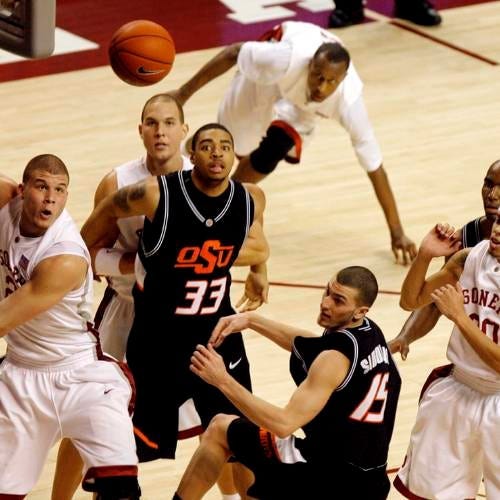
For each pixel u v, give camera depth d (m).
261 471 15.41
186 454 19.73
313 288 25.59
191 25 41.25
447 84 36.88
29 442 15.84
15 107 34.81
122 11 42.41
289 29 25.80
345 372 14.84
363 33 40.88
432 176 30.97
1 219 15.62
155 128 17.16
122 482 15.42
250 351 22.80
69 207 28.64
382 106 35.28
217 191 16.11
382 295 25.27
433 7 41.72
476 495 17.70
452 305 15.46
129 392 16.16
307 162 31.92
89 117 34.22
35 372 15.86
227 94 26.91
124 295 17.61
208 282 16.53
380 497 15.39
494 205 16.53
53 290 15.17
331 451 15.14
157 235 16.08
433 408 16.42
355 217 29.08
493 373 15.88
